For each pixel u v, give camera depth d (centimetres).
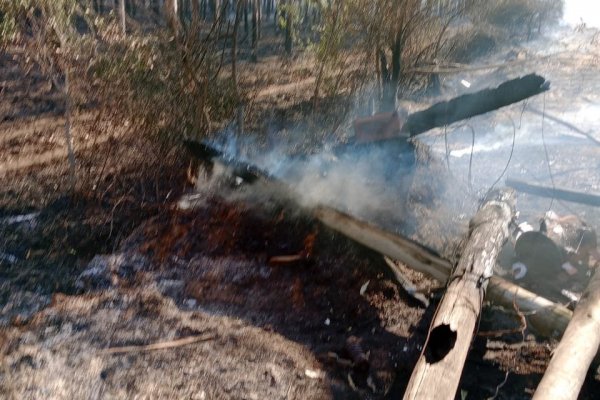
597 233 588
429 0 857
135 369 362
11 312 420
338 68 923
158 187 614
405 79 953
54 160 671
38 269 479
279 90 1053
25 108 841
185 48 663
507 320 449
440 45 1152
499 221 450
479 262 396
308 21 1472
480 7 1263
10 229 533
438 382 303
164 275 477
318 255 507
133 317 416
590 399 375
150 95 677
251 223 530
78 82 768
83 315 415
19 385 339
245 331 412
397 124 611
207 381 357
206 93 667
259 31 1630
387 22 814
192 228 531
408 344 427
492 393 384
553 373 319
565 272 491
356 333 435
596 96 1161
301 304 458
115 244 522
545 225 526
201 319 421
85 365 361
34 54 700
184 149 639
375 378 387
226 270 484
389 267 496
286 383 365
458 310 353
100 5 1286
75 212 568
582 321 359
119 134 717
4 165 657
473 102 628
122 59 691
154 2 1305
